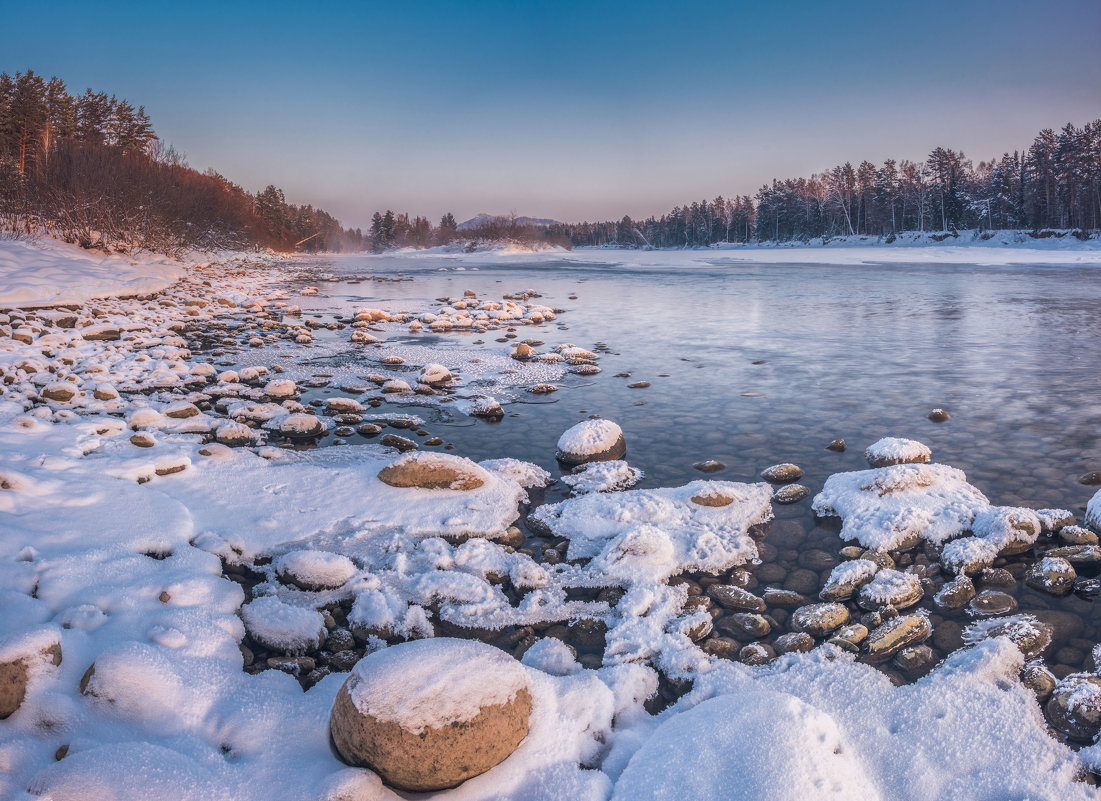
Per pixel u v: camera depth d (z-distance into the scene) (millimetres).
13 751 2125
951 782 2252
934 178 77812
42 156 29094
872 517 4238
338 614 3449
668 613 3354
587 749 2441
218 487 4727
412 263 46812
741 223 104438
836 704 2633
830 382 8391
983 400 7359
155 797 1980
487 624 3328
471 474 4758
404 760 2156
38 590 3123
